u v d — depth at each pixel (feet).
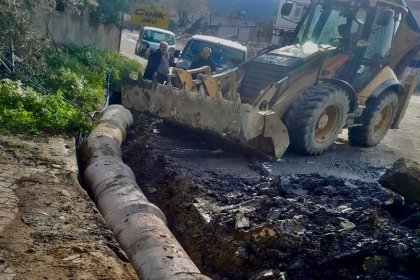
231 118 19.70
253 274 11.91
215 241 13.30
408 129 36.40
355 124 25.57
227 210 14.66
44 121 19.04
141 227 10.89
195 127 21.35
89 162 15.83
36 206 11.87
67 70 28.27
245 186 17.28
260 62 23.52
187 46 36.65
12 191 12.56
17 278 8.78
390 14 23.65
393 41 26.66
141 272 9.57
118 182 13.57
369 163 23.88
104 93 29.81
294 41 26.66
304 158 23.02
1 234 10.25
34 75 25.26
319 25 25.59
